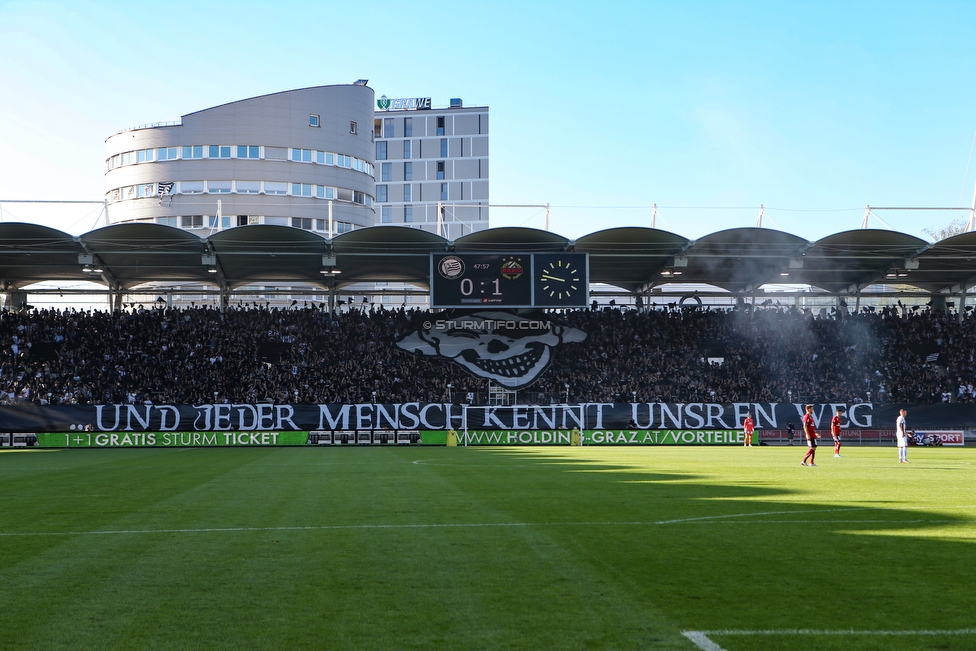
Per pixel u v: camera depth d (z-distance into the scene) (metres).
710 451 43.59
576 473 27.09
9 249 54.34
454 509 17.12
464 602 9.36
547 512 16.64
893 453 42.03
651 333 65.25
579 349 63.72
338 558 11.80
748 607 9.19
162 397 56.56
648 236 54.78
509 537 13.57
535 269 57.66
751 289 68.50
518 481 23.94
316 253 57.62
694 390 60.47
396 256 58.84
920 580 10.48
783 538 13.51
